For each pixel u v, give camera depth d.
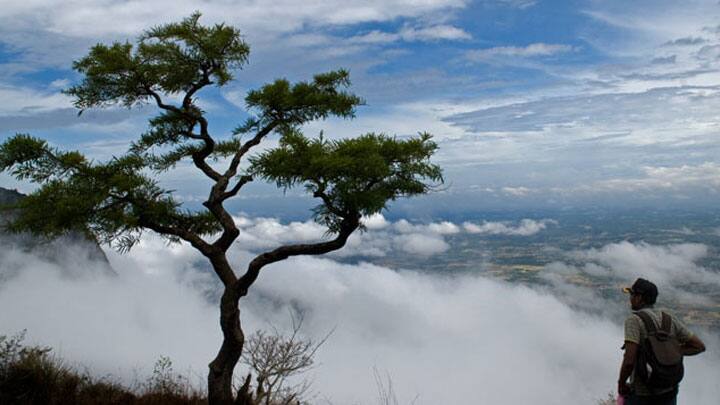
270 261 6.86
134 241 7.04
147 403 7.31
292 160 6.09
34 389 6.66
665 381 4.54
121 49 7.29
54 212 6.32
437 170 6.49
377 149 6.38
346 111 7.97
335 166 5.89
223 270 7.10
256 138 7.83
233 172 7.50
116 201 6.79
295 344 7.15
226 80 7.71
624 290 5.02
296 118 8.13
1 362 6.96
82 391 7.30
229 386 7.01
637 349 4.68
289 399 7.30
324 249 6.75
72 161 6.53
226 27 7.48
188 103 7.68
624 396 4.85
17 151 6.23
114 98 7.47
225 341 7.02
